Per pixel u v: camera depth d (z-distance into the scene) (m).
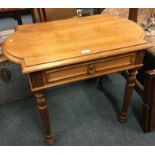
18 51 1.02
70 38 1.13
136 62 1.13
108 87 1.79
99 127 1.44
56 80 1.03
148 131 1.38
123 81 1.85
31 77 0.96
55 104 1.65
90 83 1.85
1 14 1.70
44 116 1.17
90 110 1.58
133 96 1.66
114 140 1.35
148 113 1.29
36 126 1.47
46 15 1.64
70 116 1.53
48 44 1.08
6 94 1.64
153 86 1.17
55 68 0.97
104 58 1.04
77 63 0.99
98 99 1.68
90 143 1.34
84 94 1.74
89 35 1.16
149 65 1.43
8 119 1.54
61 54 0.99
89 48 1.03
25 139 1.38
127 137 1.36
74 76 1.05
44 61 0.94
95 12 1.71
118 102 1.64
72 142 1.35
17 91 1.66
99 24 1.29
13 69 1.52
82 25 1.28
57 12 1.67
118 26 1.25
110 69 1.11
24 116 1.56
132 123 1.45
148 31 1.55
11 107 1.64
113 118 1.50
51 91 1.78
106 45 1.05
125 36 1.13
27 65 0.92
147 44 1.07
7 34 1.60
